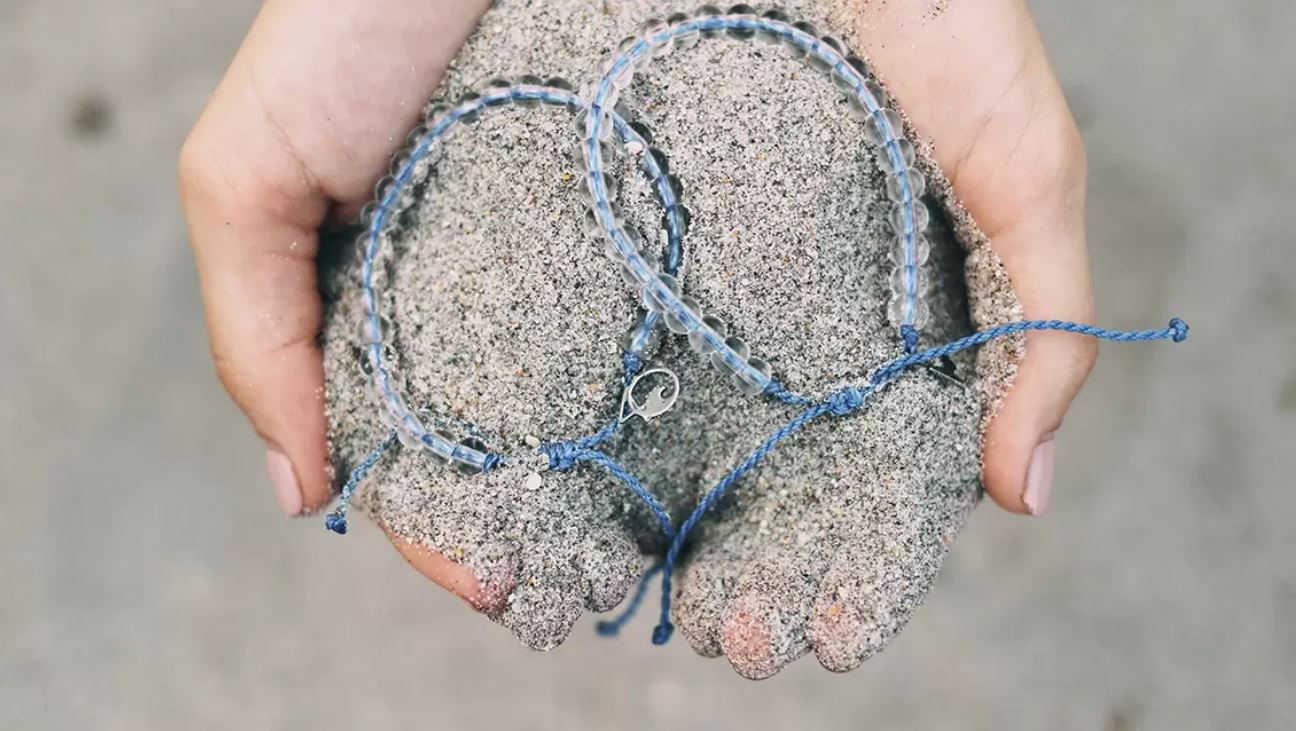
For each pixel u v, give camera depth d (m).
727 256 0.33
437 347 0.33
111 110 0.47
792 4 0.35
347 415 0.35
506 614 0.33
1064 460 0.45
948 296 0.35
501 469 0.33
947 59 0.35
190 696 0.45
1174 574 0.45
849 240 0.33
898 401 0.33
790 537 0.34
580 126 0.33
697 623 0.34
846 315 0.33
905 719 0.45
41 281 0.47
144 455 0.46
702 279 0.33
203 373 0.46
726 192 0.33
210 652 0.46
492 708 0.45
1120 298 0.46
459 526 0.33
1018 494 0.35
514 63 0.35
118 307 0.47
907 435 0.33
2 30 0.48
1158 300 0.46
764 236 0.33
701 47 0.33
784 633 0.33
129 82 0.48
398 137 0.36
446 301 0.33
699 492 0.35
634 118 0.33
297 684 0.45
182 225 0.47
